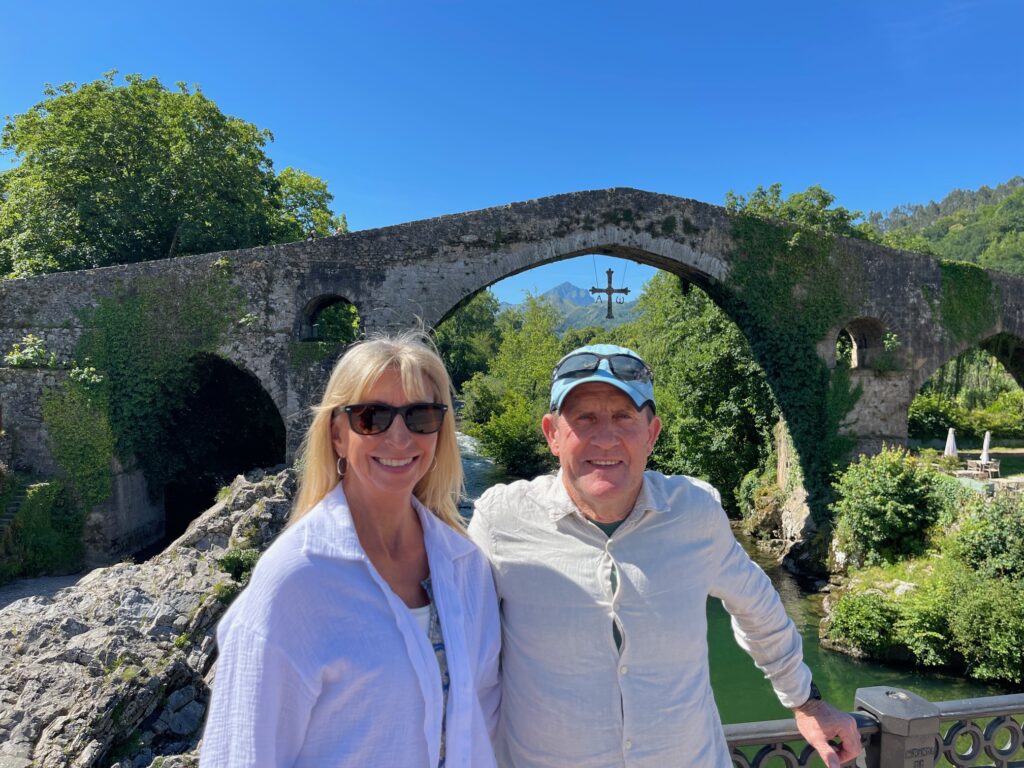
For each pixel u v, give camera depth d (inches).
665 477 100.3
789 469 886.4
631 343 1521.9
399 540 87.2
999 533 513.3
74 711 287.6
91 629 361.7
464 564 88.7
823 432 816.3
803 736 107.7
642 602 89.4
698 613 93.1
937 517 598.5
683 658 91.0
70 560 715.4
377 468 83.0
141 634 358.9
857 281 836.6
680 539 93.8
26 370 728.3
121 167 971.9
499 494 100.6
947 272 855.7
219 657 70.9
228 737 67.1
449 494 96.7
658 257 829.2
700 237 815.7
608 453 90.4
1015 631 455.8
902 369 834.8
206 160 968.3
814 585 697.6
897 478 621.3
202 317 759.1
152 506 834.8
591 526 93.4
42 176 936.3
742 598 102.5
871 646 525.7
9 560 661.3
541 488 99.0
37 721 284.7
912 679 489.1
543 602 89.9
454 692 77.7
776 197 1392.7
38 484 704.4
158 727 313.7
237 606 72.6
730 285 822.5
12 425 729.0
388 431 82.1
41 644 342.0
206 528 510.9
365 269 767.7
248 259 761.6
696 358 1079.0
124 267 753.0
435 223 778.8
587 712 87.4
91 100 946.1
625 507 94.5
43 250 966.4
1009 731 121.1
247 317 757.9
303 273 764.0
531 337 1750.7
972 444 1109.7
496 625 90.2
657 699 88.2
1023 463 903.7
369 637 72.9
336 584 73.9
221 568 467.8
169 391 766.5
